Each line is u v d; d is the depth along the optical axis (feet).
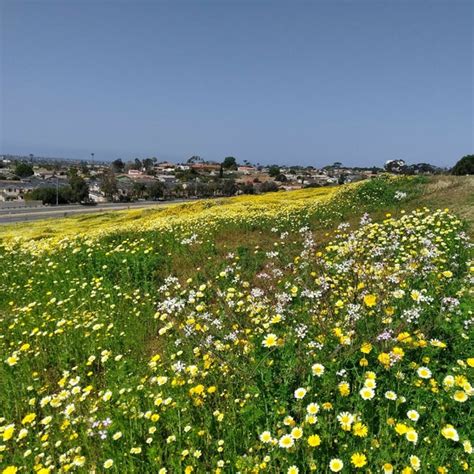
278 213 61.05
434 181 73.26
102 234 53.98
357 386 12.17
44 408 16.62
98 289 30.86
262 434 11.27
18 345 23.85
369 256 25.70
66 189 332.60
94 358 19.58
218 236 48.62
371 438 10.43
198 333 18.92
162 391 15.12
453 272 23.27
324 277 20.68
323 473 10.23
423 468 9.53
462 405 11.68
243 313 21.74
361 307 15.93
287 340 14.30
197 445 12.39
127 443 13.01
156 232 51.13
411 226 32.58
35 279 37.88
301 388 11.81
